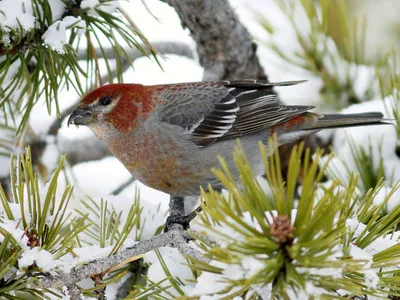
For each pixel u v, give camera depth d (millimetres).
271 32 10117
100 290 5988
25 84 7777
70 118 9008
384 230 5504
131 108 8992
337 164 8297
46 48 7234
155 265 6789
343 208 4922
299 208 4449
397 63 9930
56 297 5809
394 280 5207
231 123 9367
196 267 4738
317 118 9297
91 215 7711
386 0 10719
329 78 9898
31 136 10320
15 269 5434
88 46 8352
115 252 6043
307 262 4324
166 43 11289
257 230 4574
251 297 4730
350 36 9836
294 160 4387
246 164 4582
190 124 9219
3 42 6941
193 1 9664
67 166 10680
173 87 9438
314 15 9758
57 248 5680
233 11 10164
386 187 7434
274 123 9438
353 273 5062
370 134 8383
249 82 9695
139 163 9242
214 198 4535
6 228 5293
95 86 9055
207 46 10422
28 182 5469
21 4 7047
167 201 11047
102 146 11477
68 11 7504
